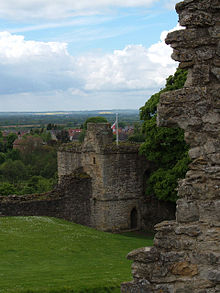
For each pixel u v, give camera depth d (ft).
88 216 116.26
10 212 102.27
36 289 50.42
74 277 56.90
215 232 31.89
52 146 358.02
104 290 52.90
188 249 32.22
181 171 100.07
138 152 118.52
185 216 32.81
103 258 72.49
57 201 109.50
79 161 122.01
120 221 116.88
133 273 32.63
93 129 115.96
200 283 31.58
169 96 33.65
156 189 107.86
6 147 401.70
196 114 33.06
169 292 31.76
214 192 32.32
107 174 113.91
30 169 301.43
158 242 32.68
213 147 32.71
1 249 71.05
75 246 78.84
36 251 72.38
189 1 33.22
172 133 104.47
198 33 33.30
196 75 33.32
